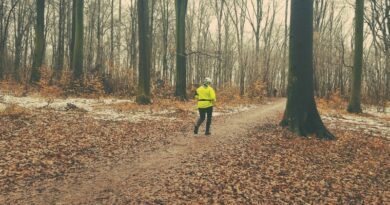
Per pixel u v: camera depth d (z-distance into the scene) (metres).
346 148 11.69
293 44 13.51
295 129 13.37
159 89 28.94
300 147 11.38
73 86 26.62
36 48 28.95
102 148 10.29
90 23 51.00
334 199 7.03
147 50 22.34
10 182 6.98
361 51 24.16
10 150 9.17
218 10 50.53
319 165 9.48
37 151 9.30
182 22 28.61
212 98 13.01
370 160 10.29
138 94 22.28
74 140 10.94
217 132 13.80
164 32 44.44
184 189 7.11
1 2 42.94
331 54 49.50
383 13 36.97
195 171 8.35
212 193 6.96
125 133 12.67
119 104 21.66
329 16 49.09
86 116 16.22
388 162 10.21
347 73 53.03
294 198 6.95
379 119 21.66
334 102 29.67
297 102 13.50
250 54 62.88
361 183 8.15
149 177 7.81
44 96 23.11
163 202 6.39
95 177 7.68
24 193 6.50
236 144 11.52
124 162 8.98
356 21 24.17
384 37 37.09
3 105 17.41
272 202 6.68
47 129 12.22
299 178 8.23
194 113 20.06
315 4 43.25
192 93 32.50
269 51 54.00
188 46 54.41
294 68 13.52
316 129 13.16
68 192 6.70
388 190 7.75
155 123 15.38
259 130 14.20
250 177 8.09
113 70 31.62
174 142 11.62
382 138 14.18
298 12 13.36
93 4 50.09
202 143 11.58
